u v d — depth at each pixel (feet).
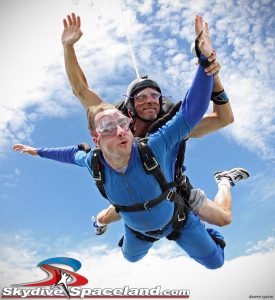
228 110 10.75
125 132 8.87
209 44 8.18
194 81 8.42
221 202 12.79
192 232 11.36
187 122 8.72
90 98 10.79
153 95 10.87
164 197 9.67
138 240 11.77
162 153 9.13
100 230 15.26
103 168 9.46
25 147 12.15
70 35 10.61
